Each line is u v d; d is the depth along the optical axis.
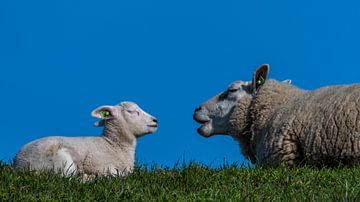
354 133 10.94
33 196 8.95
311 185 9.55
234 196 8.84
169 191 9.32
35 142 11.41
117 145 12.26
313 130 11.50
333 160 11.22
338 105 11.33
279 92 13.13
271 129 12.39
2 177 9.94
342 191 8.79
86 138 12.03
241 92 14.02
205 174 10.24
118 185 9.43
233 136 13.89
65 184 9.62
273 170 10.37
